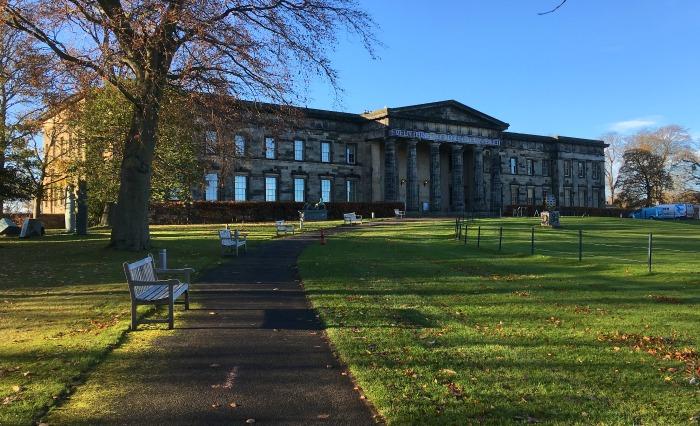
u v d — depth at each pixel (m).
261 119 24.16
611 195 133.88
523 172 98.12
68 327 9.73
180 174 38.72
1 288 14.18
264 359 7.90
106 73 20.73
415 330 9.60
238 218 62.78
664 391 6.53
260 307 11.74
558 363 7.62
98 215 54.00
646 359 7.87
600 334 9.45
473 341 8.85
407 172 76.88
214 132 26.70
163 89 22.72
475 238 33.84
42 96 22.83
